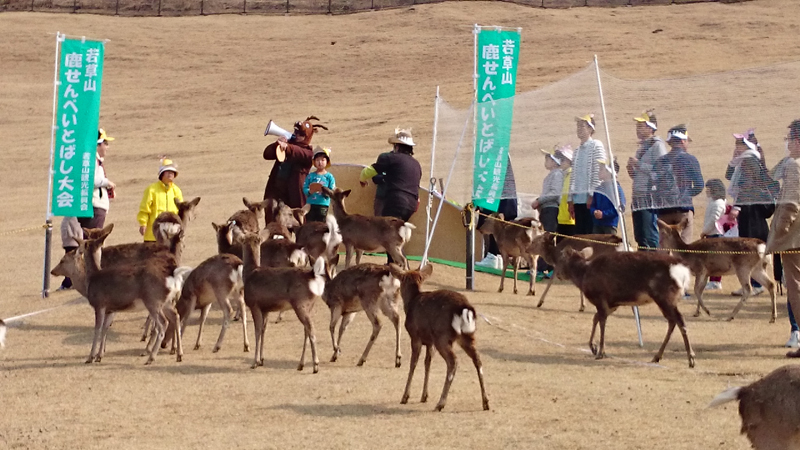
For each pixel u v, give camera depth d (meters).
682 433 7.97
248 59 52.16
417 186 15.15
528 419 8.45
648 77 39.56
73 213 14.91
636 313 11.59
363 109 39.44
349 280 10.82
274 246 12.72
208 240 19.03
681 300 14.40
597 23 52.97
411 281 9.26
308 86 45.62
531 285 14.73
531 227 14.51
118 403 9.42
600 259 10.98
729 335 11.98
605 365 10.56
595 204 14.63
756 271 12.77
